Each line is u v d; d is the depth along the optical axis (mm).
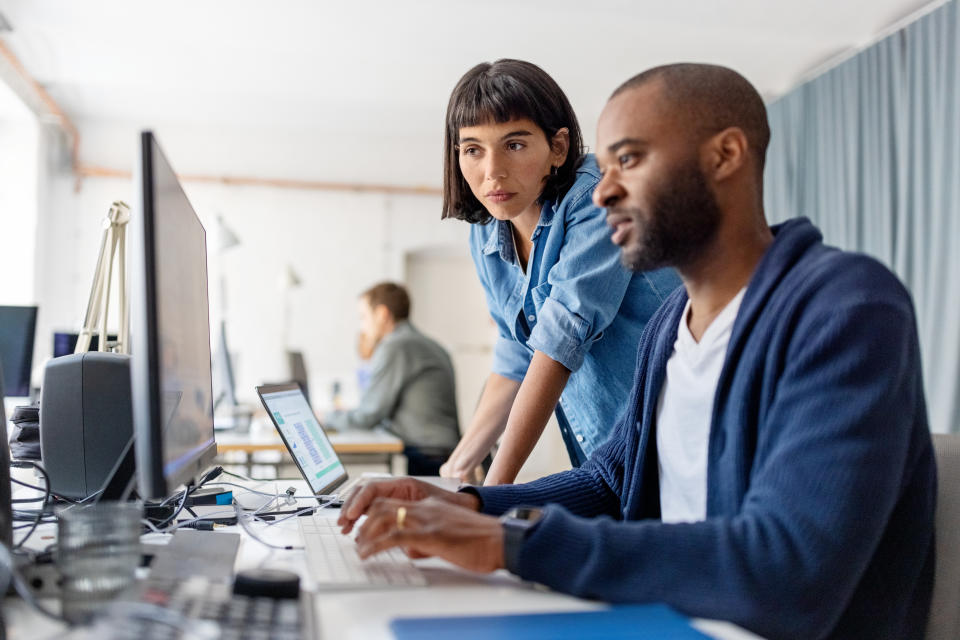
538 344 1491
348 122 7934
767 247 1006
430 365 4359
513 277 1768
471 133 1498
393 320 4703
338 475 1790
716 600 780
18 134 6910
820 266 913
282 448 3312
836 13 5336
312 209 8156
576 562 807
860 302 849
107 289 1613
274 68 6504
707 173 947
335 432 4141
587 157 1620
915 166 5145
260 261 8000
